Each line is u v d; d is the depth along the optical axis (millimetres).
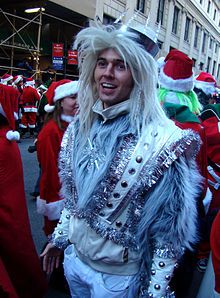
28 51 14539
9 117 2256
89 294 1636
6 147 2232
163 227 1312
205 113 2744
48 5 13844
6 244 2232
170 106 2186
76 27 15914
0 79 10859
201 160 2119
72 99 2549
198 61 32969
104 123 1475
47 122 2764
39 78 13961
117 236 1390
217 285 1446
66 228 1704
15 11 13883
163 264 1345
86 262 1559
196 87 3918
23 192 2387
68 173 1536
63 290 2701
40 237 3643
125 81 1387
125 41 1317
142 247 1382
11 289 2037
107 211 1386
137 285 1448
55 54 13867
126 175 1345
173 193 1308
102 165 1376
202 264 2379
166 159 1314
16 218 2252
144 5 19188
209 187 2537
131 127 1386
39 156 2553
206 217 2197
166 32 23781
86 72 1505
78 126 1591
